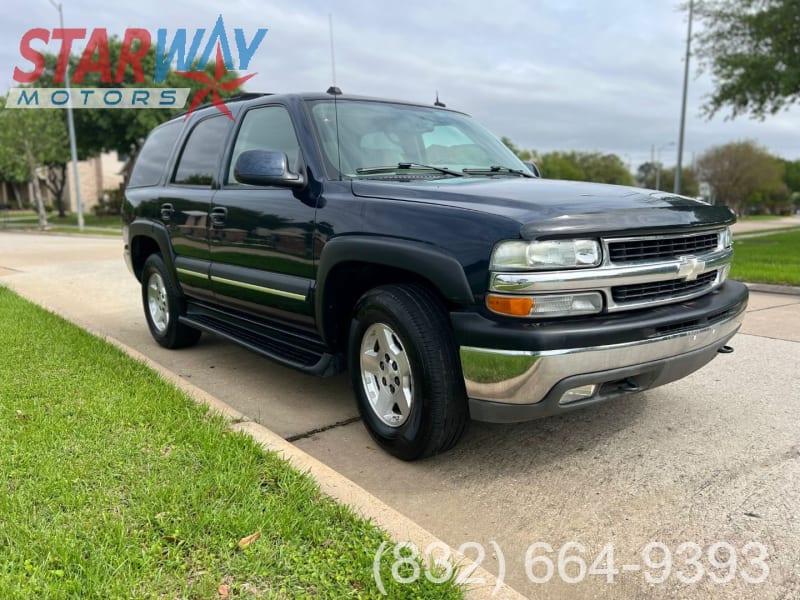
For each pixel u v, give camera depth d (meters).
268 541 2.31
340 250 3.37
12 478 2.71
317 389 4.57
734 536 2.65
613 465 3.30
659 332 3.00
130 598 1.99
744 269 10.20
